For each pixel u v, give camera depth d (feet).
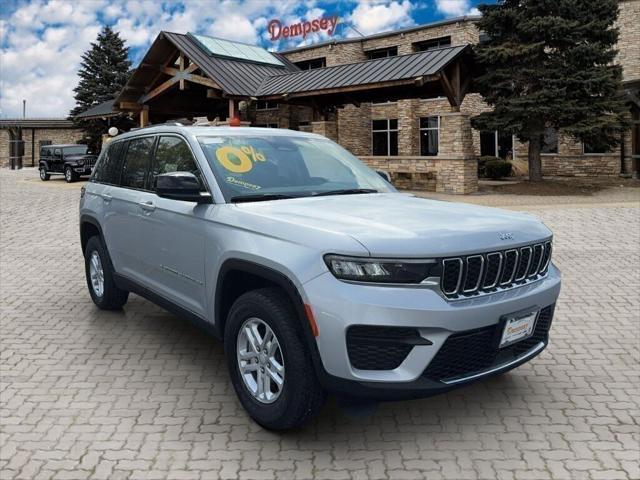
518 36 62.39
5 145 171.22
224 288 12.57
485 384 14.14
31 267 28.27
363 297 9.73
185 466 10.42
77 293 23.13
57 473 10.20
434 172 63.82
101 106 107.34
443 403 13.09
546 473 10.18
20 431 11.73
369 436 11.55
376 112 105.19
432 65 60.18
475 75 67.77
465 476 10.09
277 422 11.11
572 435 11.57
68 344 17.02
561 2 59.72
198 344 17.01
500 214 12.66
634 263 27.45
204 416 12.41
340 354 9.83
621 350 16.42
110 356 16.03
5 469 10.33
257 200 13.29
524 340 11.69
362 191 15.02
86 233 20.89
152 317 19.71
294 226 11.02
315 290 10.08
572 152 83.71
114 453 10.86
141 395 13.50
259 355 11.64
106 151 19.94
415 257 9.93
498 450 10.98
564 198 55.16
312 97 73.46
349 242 10.03
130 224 16.62
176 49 79.20
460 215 12.08
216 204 13.01
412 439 11.43
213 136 14.84
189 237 13.61
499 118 62.59
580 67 60.29
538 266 12.02
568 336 17.60
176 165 14.92
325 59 113.50
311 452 10.90
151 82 85.71
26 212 50.44
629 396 13.42
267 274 11.05
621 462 10.53
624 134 69.41
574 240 33.30
